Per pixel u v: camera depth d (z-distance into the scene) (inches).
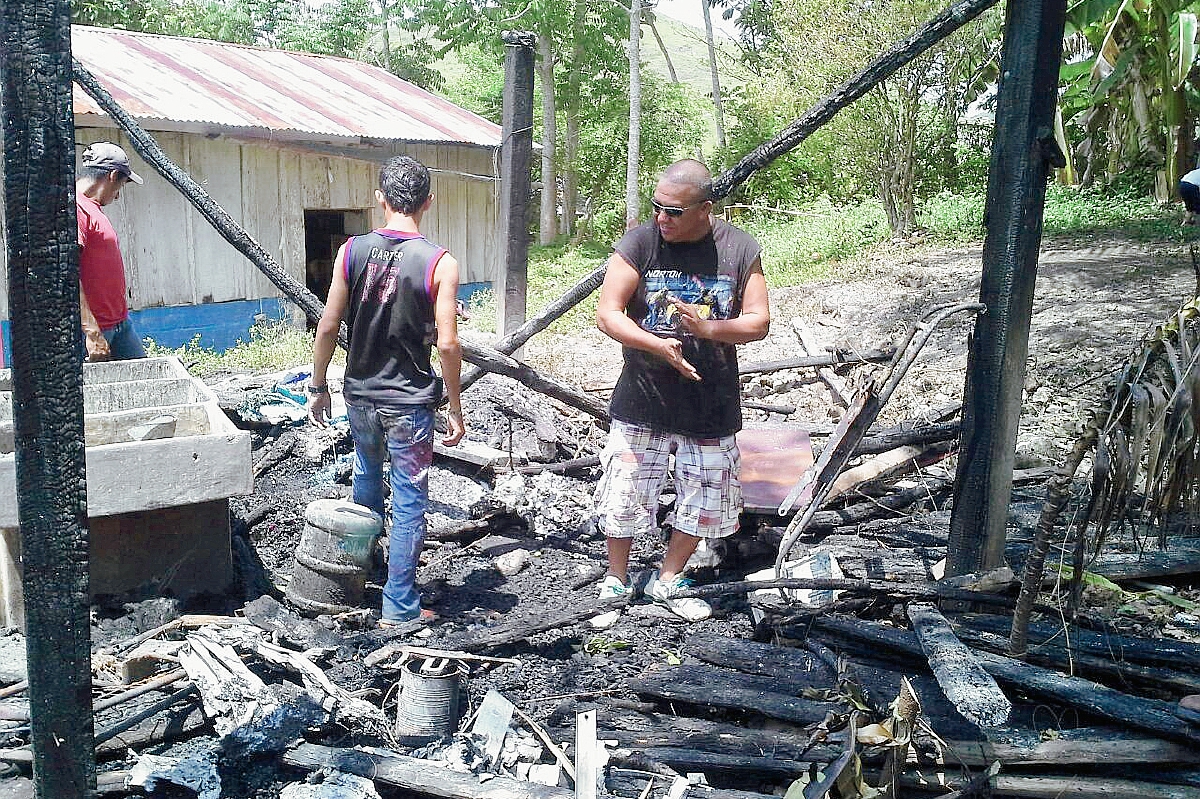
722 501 172.7
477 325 473.1
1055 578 169.2
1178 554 180.2
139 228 429.4
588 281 215.8
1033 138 157.8
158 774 124.6
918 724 126.0
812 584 166.6
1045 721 135.0
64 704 109.7
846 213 759.7
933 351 376.5
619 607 174.6
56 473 104.9
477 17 1064.8
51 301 101.8
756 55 992.9
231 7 1210.0
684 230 161.2
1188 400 125.2
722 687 146.3
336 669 150.7
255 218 473.1
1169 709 129.5
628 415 171.8
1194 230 564.7
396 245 161.8
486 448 238.5
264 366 394.0
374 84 644.1
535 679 154.9
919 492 227.0
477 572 195.9
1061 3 154.6
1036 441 255.1
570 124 1063.0
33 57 97.3
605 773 128.0
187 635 152.9
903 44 167.5
